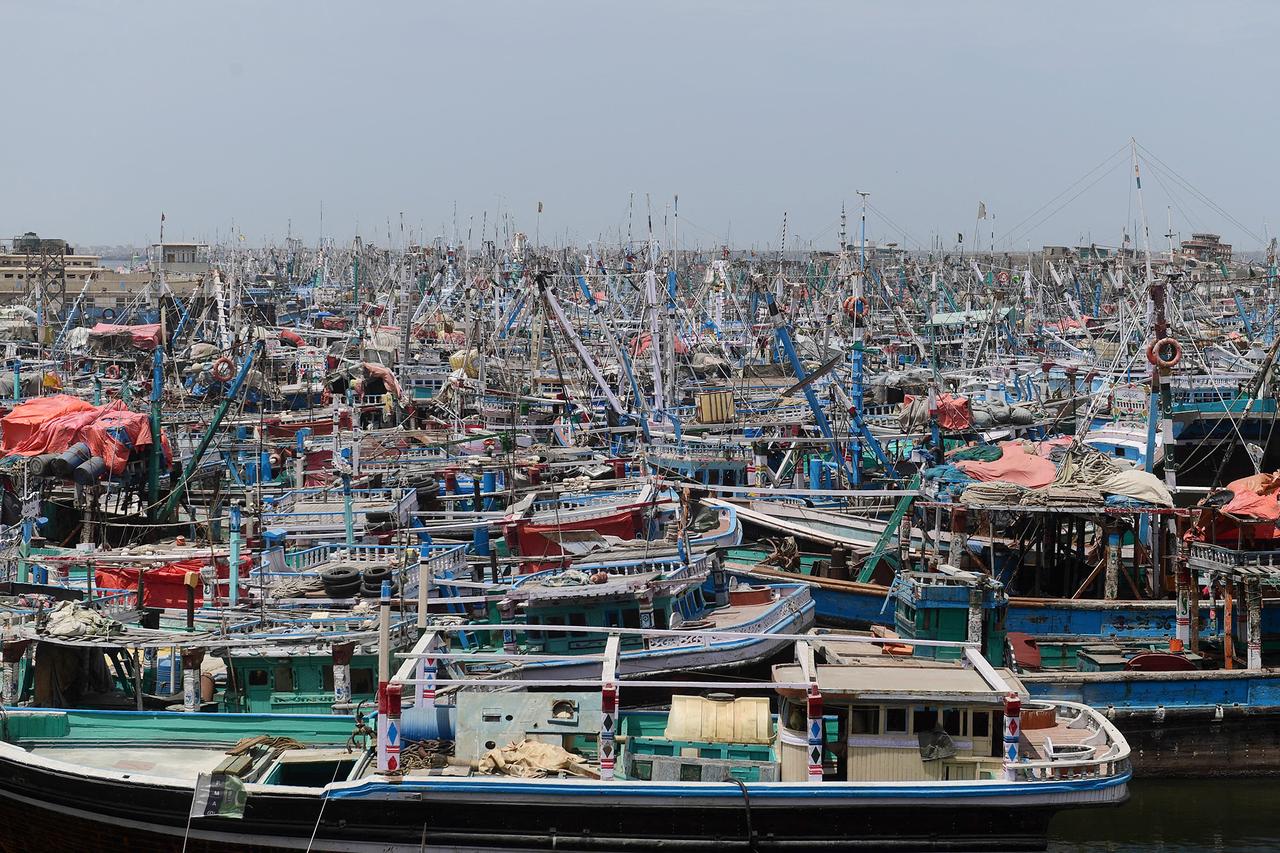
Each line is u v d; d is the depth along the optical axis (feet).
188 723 106.63
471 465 205.16
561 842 91.40
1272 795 123.03
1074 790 91.40
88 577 130.52
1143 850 112.78
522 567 150.41
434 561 136.26
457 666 112.68
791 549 164.86
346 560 144.05
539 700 98.99
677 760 96.78
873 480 222.89
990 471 154.92
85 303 471.62
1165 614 140.46
